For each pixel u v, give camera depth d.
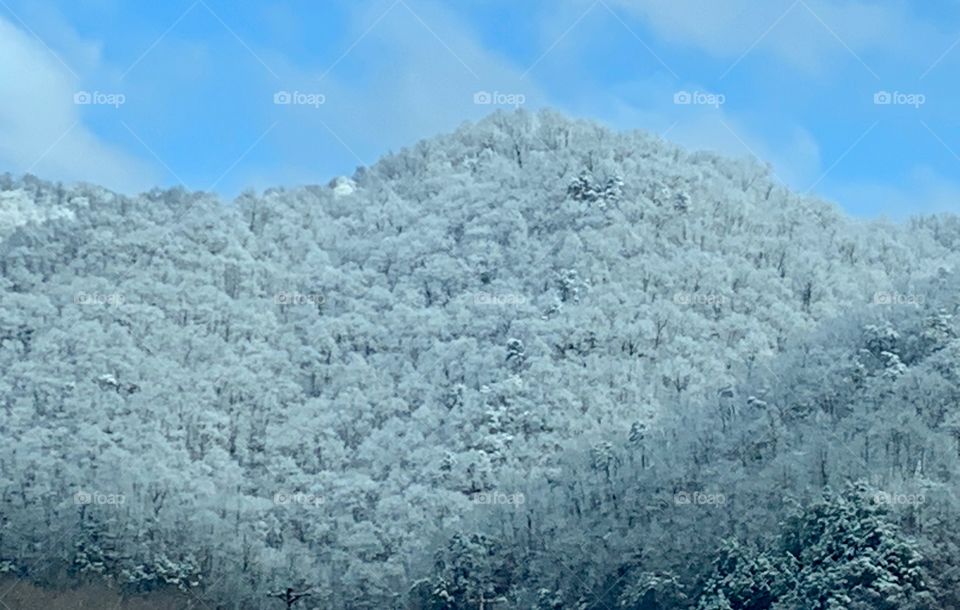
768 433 179.88
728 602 145.50
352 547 191.62
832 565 138.88
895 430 162.50
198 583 173.12
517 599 169.62
